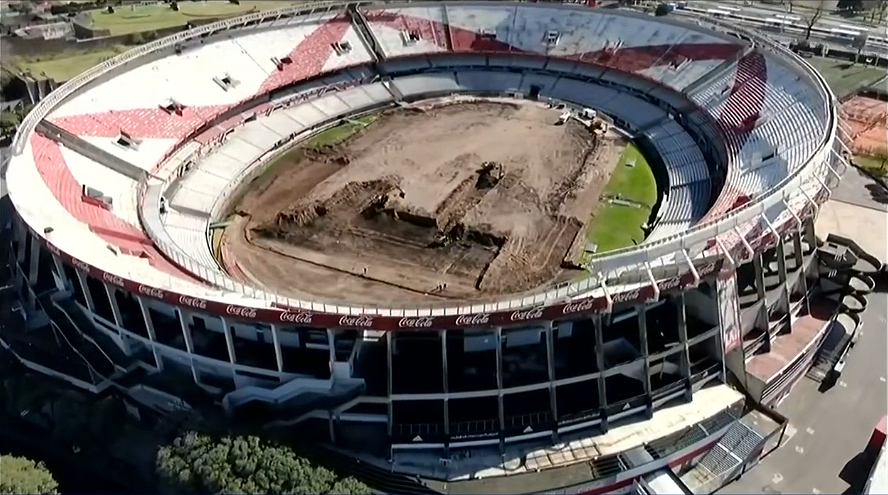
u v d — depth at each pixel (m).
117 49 115.75
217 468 41.12
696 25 91.75
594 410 46.47
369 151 82.19
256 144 82.62
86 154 68.38
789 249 57.06
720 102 80.38
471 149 81.81
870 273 61.81
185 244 62.75
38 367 52.06
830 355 54.97
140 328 49.88
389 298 57.38
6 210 69.19
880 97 92.06
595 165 78.31
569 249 63.56
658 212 69.44
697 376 48.94
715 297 47.25
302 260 63.03
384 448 45.53
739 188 64.50
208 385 48.94
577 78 95.44
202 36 91.12
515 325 43.47
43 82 101.06
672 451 45.03
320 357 47.84
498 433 45.75
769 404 50.75
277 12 100.25
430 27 101.75
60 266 53.28
